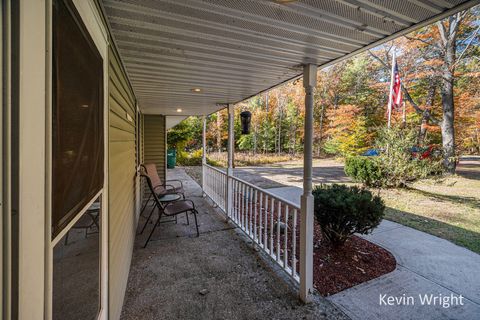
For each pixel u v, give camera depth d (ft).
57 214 2.26
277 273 8.19
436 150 23.17
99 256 4.13
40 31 1.82
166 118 23.04
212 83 9.75
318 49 6.33
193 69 7.94
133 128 11.34
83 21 3.08
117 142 6.26
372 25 5.11
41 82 1.84
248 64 7.43
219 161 53.01
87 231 3.52
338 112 38.93
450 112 28.02
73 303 3.05
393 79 24.85
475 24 27.76
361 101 44.14
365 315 6.21
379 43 5.95
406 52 31.50
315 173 35.68
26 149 1.64
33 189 1.73
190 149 66.33
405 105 31.63
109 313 4.83
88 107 3.33
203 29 5.24
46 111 1.93
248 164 51.19
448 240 10.85
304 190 7.00
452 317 6.12
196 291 7.16
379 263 8.72
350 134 38.11
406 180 21.58
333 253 9.36
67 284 2.82
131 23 4.92
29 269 1.69
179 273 8.14
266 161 54.54
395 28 5.24
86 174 3.26
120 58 6.88
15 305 1.53
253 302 6.71
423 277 7.86
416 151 21.58
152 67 7.69
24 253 1.63
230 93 11.61
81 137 3.00
